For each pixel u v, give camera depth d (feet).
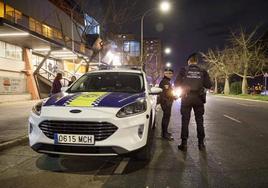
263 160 17.81
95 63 96.02
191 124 33.58
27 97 74.18
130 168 16.03
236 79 195.11
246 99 100.83
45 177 14.47
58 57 98.17
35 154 18.88
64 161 17.24
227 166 16.53
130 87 19.95
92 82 20.84
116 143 13.99
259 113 47.09
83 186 13.26
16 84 72.33
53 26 93.91
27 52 77.10
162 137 25.12
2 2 66.44
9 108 49.19
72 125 14.11
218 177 14.62
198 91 20.06
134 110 15.19
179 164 16.88
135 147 14.56
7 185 13.35
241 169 15.97
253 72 146.72
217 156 18.74
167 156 18.67
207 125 32.81
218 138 24.88
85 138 13.92
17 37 62.85
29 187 13.11
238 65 139.33
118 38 64.54
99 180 14.08
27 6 78.23
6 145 20.36
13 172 15.21
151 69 155.63
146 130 15.58
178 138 24.97
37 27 83.66
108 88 19.83
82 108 14.53
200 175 14.92
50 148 14.52
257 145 22.07
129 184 13.56
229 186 13.41
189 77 20.16
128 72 21.72
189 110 20.56
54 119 14.20
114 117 14.14
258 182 13.94
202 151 20.11
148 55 152.76
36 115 15.05
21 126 28.66
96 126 14.01
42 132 14.49
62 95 17.53
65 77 97.45
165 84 24.44
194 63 20.65
